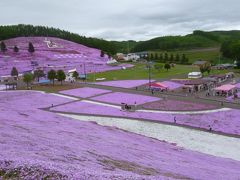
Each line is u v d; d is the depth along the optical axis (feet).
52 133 127.65
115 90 447.42
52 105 343.05
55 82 545.85
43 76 591.78
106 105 352.08
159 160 122.11
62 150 95.20
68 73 606.55
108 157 103.35
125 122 278.87
